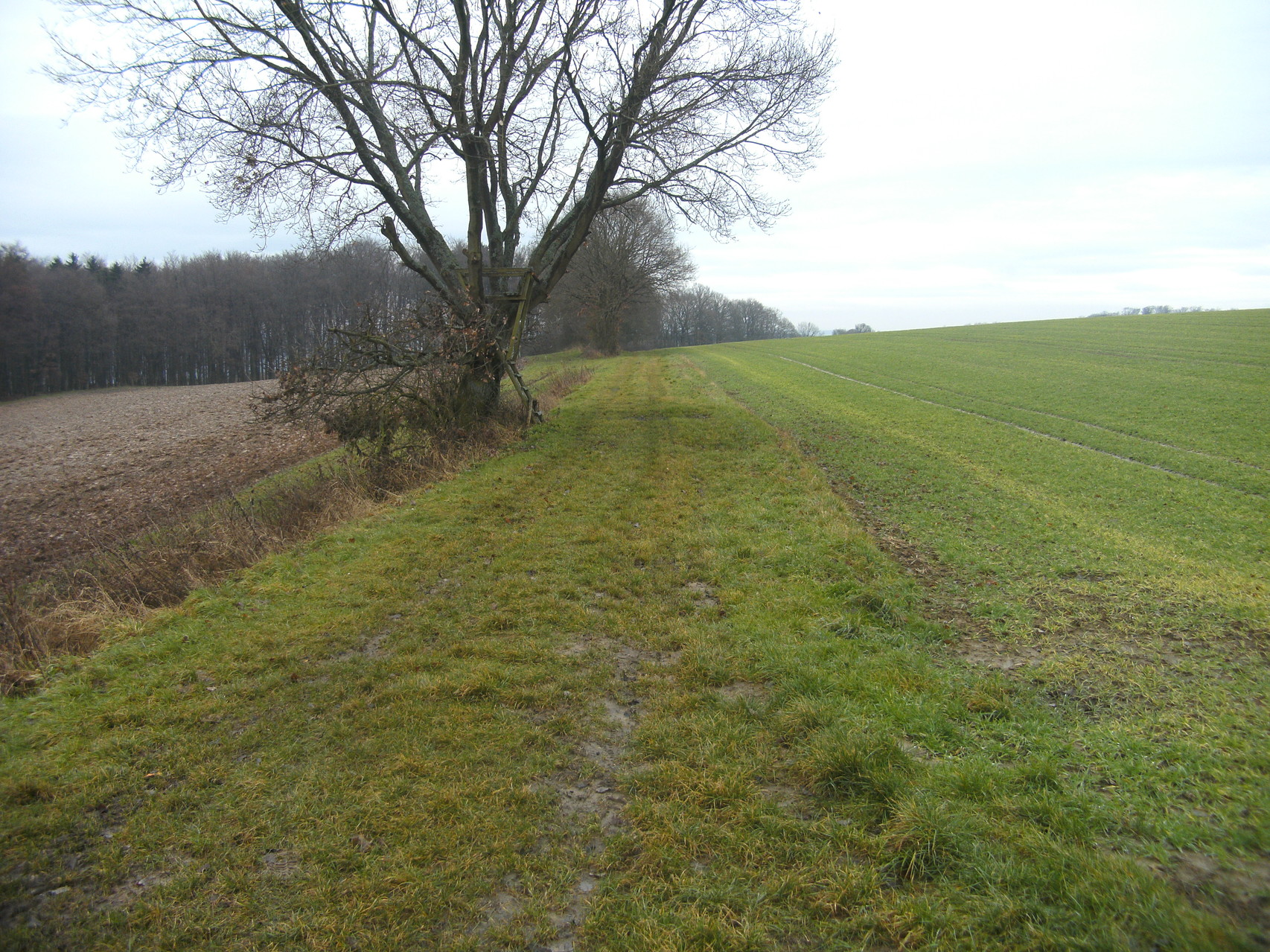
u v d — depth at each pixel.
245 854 3.39
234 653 5.48
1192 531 8.42
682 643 5.58
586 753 4.19
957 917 2.85
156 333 74.00
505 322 16.61
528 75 15.01
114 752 4.21
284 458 20.06
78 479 19.52
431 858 3.34
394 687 4.91
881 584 6.57
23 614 5.87
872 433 16.80
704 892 3.07
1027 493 10.61
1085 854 3.07
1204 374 22.89
